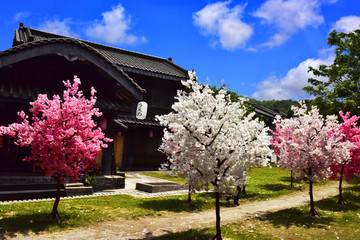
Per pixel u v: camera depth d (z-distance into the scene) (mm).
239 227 7605
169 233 6820
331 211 10039
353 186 16234
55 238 6098
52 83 12102
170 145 7230
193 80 6969
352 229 7824
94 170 12125
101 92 13180
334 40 21156
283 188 14594
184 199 10703
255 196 12266
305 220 8609
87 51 11805
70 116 7207
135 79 20422
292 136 9773
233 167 6016
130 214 8297
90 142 7453
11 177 10039
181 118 6219
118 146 19984
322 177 9242
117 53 22938
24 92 10508
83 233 6559
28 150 11477
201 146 5883
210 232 6902
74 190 10516
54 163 6766
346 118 12719
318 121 9367
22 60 10594
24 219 6938
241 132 6422
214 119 6090
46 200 9320
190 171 6191
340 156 9367
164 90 21453
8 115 11133
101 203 9320
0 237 5836
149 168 20281
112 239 6270
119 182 12453
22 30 19484
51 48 11117
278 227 7801
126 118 19031
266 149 6918
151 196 11172
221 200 11039
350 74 20156
